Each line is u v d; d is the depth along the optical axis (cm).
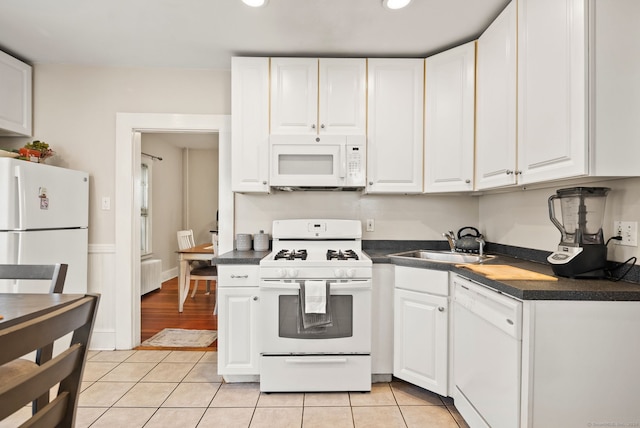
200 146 601
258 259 215
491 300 148
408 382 224
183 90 273
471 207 272
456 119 222
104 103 271
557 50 142
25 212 212
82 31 218
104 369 239
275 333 207
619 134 130
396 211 272
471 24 207
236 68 239
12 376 108
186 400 202
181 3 188
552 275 155
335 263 206
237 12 196
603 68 129
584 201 148
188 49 241
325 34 219
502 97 184
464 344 175
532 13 159
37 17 202
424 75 238
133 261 277
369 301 208
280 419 184
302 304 201
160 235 542
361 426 178
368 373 209
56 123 270
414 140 238
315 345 208
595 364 125
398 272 214
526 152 164
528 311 125
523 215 213
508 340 135
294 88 238
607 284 136
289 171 234
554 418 126
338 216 272
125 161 271
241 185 239
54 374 73
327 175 234
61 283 140
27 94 262
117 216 270
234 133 239
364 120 239
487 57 201
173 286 509
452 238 255
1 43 235
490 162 197
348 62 238
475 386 163
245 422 181
